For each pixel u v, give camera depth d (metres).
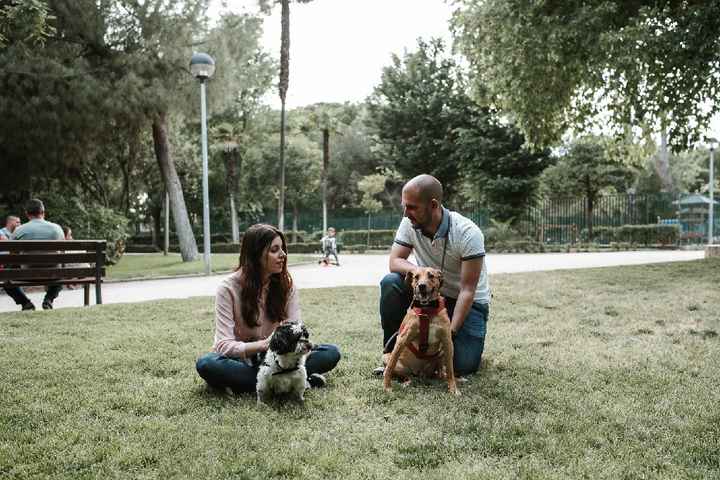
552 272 11.16
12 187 19.75
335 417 3.18
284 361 3.25
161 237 45.03
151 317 6.59
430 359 3.83
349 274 14.22
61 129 17.36
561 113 14.74
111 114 17.25
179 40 17.95
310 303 7.68
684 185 47.53
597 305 7.18
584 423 3.04
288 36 24.22
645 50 10.71
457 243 3.95
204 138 14.07
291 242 37.25
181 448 2.71
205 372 3.49
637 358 4.49
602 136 15.92
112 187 32.31
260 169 45.00
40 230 8.57
